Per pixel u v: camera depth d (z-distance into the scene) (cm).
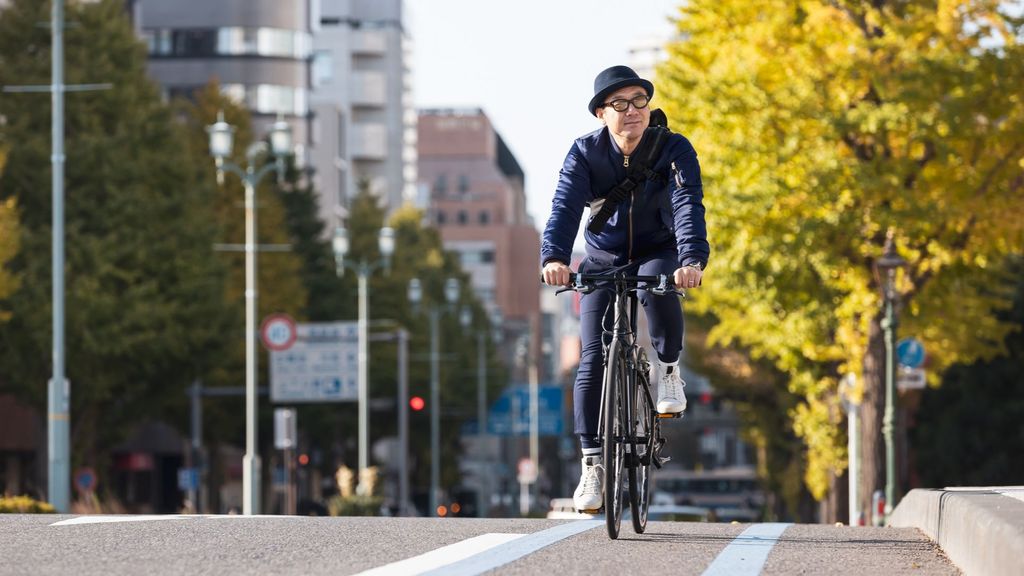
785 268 3962
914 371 4156
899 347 4075
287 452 7425
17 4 6844
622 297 1209
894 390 3994
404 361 10494
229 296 8131
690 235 1194
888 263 3797
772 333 4475
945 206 3753
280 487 10219
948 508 1239
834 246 3797
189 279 7056
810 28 3938
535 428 14975
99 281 6731
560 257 1212
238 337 7394
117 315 6731
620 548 1163
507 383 17900
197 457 8369
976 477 6800
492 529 1327
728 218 3869
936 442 6962
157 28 13738
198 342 7081
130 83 7044
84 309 6631
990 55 3666
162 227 7006
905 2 3900
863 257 3947
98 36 6938
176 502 11719
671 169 1215
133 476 11006
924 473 7081
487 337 17625
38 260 6656
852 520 4156
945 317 4191
